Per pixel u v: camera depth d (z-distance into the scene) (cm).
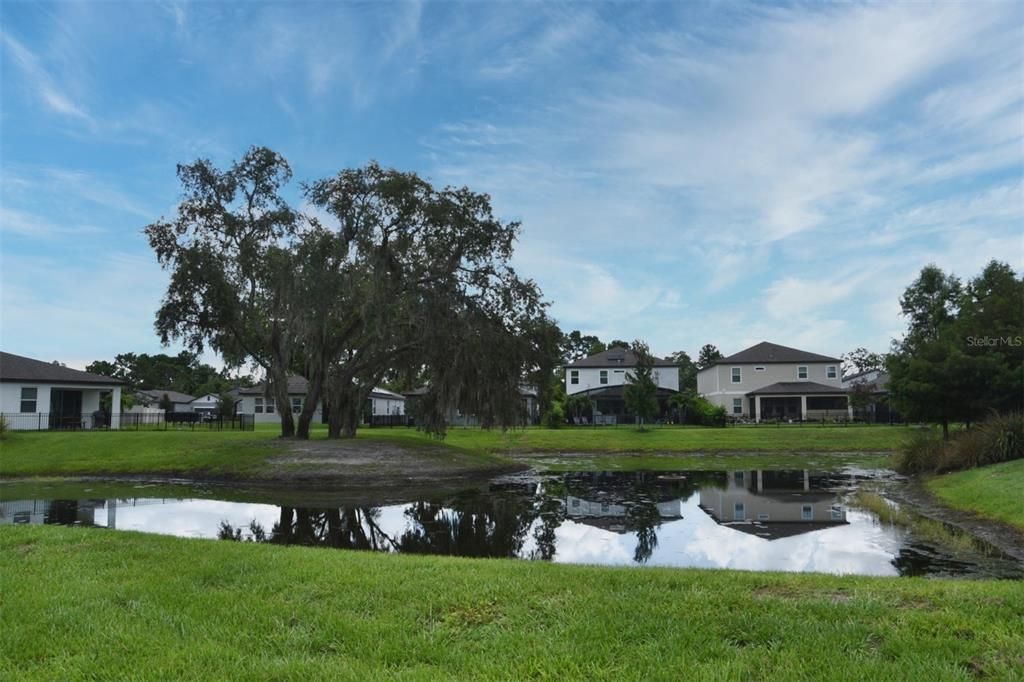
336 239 2695
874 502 1554
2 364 3759
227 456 2489
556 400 5225
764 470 2630
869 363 9675
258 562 729
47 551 805
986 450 1831
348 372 2975
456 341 2708
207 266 2639
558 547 1139
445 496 1916
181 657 457
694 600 561
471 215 2822
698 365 9956
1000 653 438
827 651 445
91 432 3278
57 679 427
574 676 418
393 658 455
